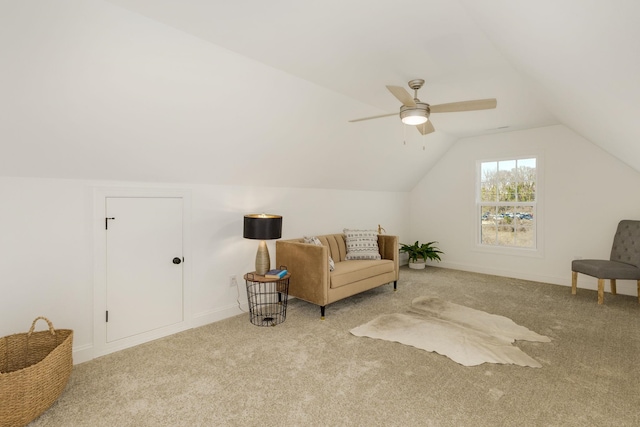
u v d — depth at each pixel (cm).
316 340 281
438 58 247
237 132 295
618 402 192
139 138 249
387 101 347
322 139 369
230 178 341
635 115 188
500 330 299
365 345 271
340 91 316
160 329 295
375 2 176
